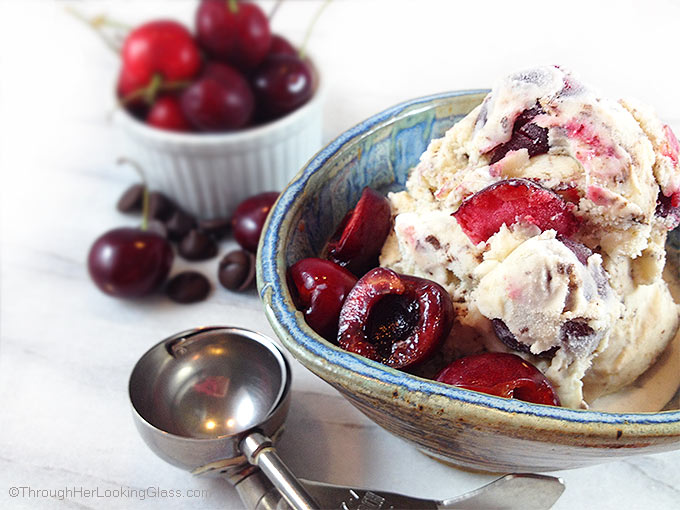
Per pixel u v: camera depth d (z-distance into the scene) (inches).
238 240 12.0
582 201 8.7
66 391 10.6
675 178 8.8
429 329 8.5
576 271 8.2
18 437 10.1
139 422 9.0
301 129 13.0
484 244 8.8
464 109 10.5
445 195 9.3
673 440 7.4
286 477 8.7
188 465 9.1
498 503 8.6
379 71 15.4
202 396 9.7
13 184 14.2
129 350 11.1
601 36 15.2
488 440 7.7
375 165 10.3
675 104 12.7
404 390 7.5
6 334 11.4
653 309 9.3
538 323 8.3
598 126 8.6
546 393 8.2
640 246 8.8
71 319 11.6
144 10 16.0
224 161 12.7
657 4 16.2
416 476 9.4
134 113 13.2
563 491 8.7
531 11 16.6
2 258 12.7
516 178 8.8
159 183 13.4
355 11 17.5
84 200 13.9
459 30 16.3
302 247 9.5
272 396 9.6
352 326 8.6
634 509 9.0
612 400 9.3
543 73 8.9
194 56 12.6
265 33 12.9
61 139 15.4
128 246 11.5
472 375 8.2
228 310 11.7
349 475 9.5
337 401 10.2
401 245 9.4
